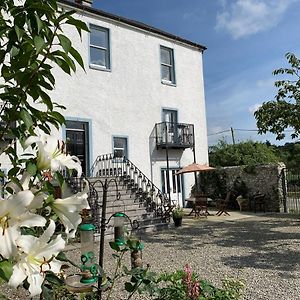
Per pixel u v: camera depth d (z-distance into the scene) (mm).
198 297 3275
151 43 18000
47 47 1503
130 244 3084
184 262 7535
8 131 1545
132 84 16844
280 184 17109
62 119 1710
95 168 14945
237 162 29438
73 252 6129
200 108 20172
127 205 12148
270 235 10586
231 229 12000
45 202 1309
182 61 19578
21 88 1500
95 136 15188
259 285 5777
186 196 18969
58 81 14227
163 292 3203
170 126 18188
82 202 1341
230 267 7012
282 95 11633
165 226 12430
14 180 1301
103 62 15938
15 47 1492
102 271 2525
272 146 32031
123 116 16328
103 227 3291
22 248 1010
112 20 16250
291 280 6023
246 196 18344
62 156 1429
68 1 14445
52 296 1643
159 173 17672
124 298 5047
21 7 1434
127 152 16375
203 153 20000
